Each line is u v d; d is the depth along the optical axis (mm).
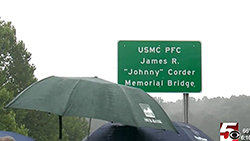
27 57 43531
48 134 44000
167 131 8305
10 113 35094
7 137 5707
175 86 15258
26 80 43000
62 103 6336
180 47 15344
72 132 51688
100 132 8398
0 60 40875
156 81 15227
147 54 15250
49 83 6754
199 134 8703
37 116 43688
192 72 15297
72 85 6695
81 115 6211
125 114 6434
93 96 6527
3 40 40906
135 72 15180
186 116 15242
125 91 6914
